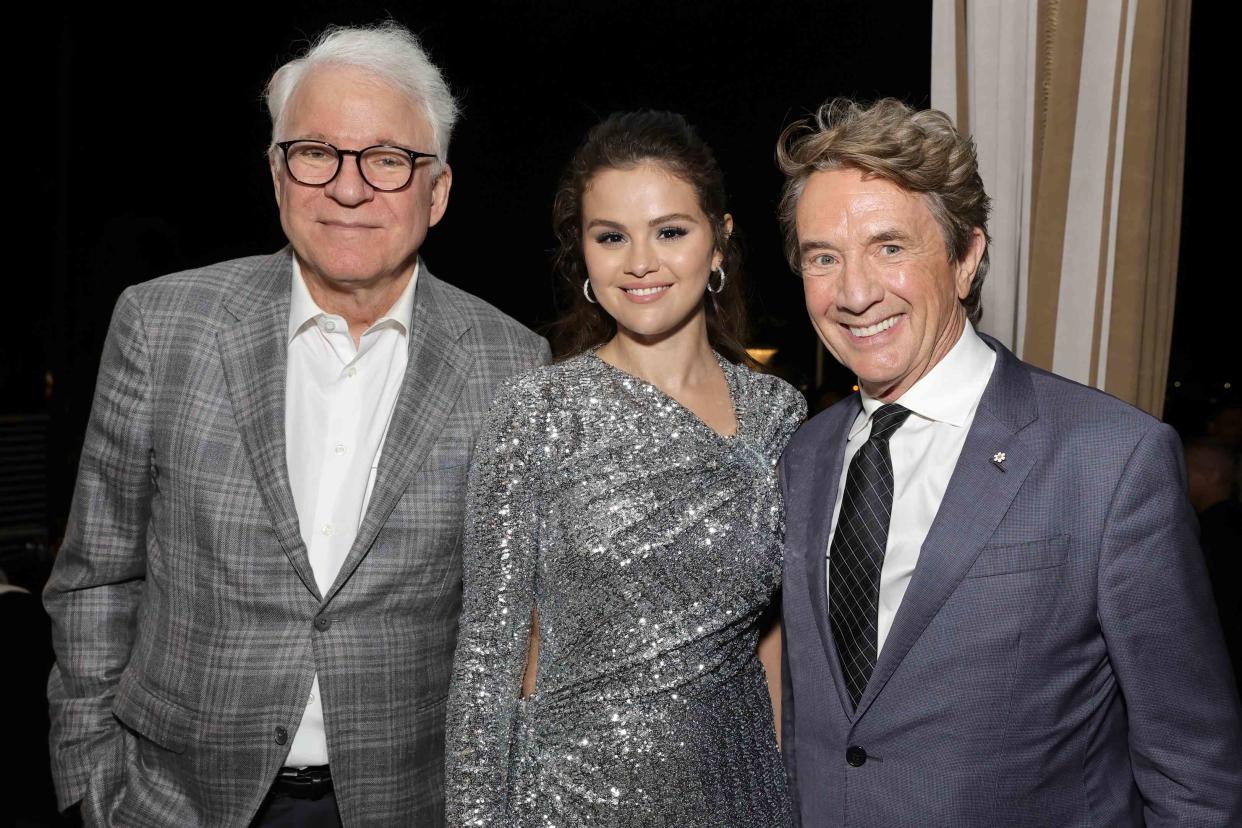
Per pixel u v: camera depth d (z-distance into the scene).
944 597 1.35
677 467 1.68
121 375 1.76
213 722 1.68
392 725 1.72
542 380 1.71
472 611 1.62
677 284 1.71
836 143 1.42
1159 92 2.02
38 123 7.72
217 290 1.82
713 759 1.65
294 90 1.74
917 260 1.40
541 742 1.63
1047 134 2.10
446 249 8.51
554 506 1.66
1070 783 1.32
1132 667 1.29
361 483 1.78
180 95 7.72
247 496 1.70
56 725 1.79
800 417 1.85
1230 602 2.94
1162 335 2.11
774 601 1.88
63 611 1.81
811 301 1.47
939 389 1.46
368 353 1.82
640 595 1.63
